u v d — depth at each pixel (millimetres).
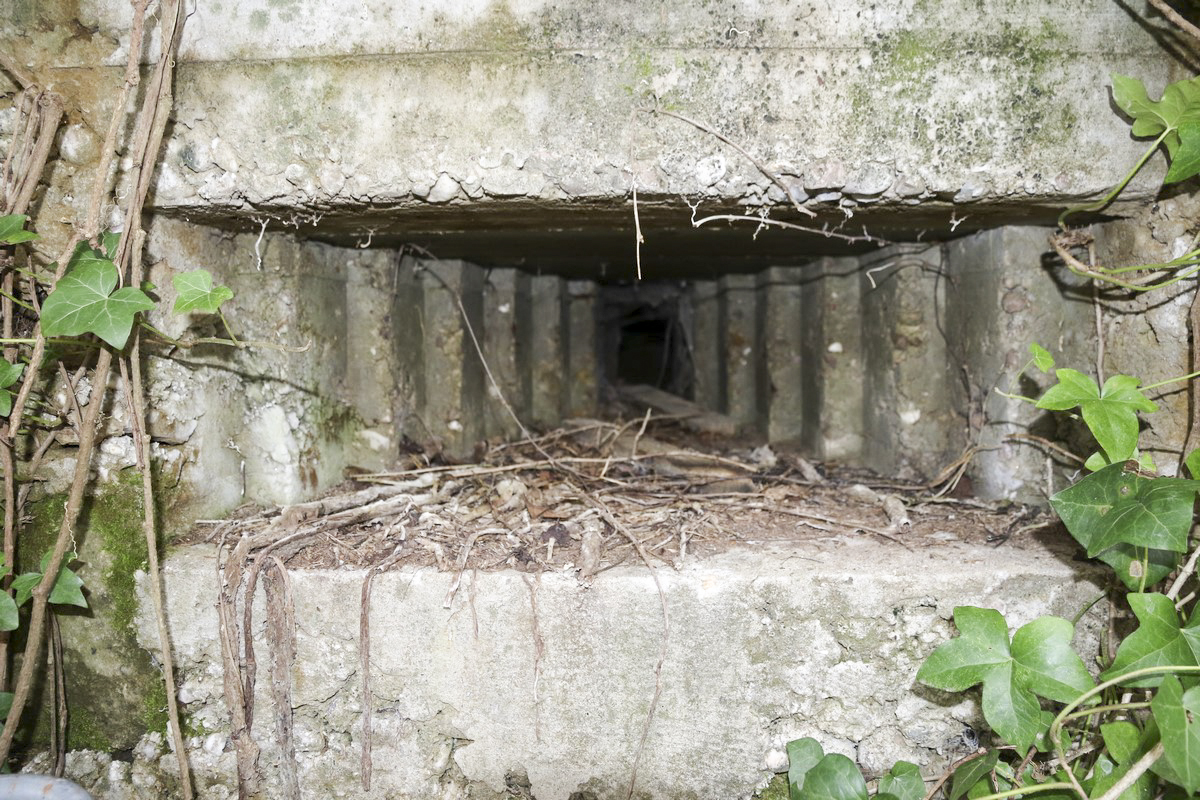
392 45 1380
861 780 1300
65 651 1504
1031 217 1596
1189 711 1073
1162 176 1391
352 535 1570
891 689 1405
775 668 1404
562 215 1573
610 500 1815
